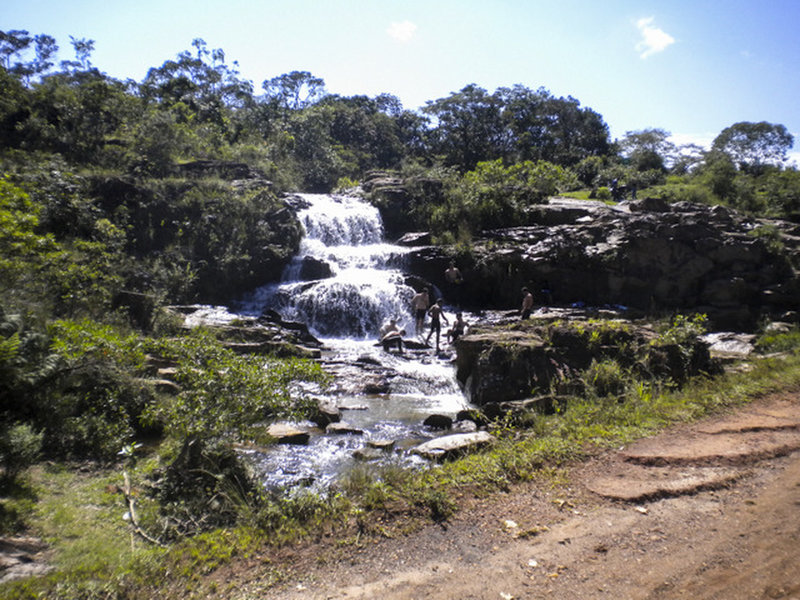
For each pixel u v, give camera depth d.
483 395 10.09
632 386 8.85
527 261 21.55
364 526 4.55
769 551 3.89
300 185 37.66
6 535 4.29
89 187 19.22
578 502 4.89
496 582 3.74
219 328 13.91
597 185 48.00
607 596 3.51
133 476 6.10
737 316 19.58
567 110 74.19
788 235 23.33
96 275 12.48
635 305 21.05
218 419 5.96
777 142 59.53
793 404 7.48
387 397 11.31
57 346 6.96
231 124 39.28
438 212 26.19
